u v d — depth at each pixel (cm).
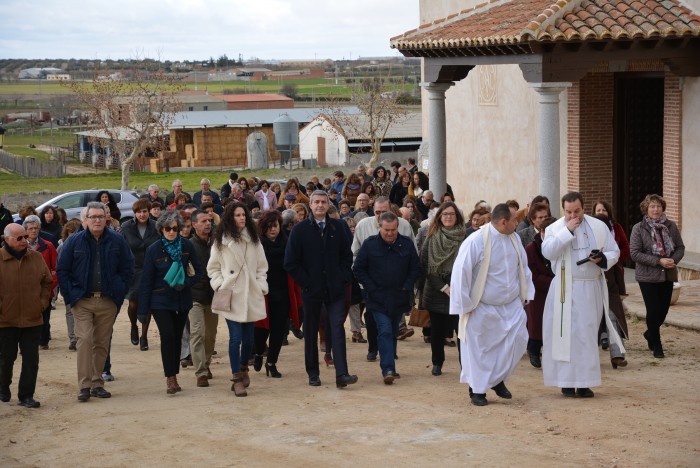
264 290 1067
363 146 6475
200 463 795
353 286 1284
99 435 903
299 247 1071
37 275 1029
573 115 2194
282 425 916
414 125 6512
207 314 1145
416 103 9838
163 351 1069
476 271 973
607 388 1049
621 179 2222
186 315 1084
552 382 1009
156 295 1059
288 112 8231
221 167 7581
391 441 843
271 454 814
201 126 7669
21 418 983
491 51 1780
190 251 1069
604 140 2200
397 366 1209
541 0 1930
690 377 1097
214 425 927
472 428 883
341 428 897
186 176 6319
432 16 2802
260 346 1177
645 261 1177
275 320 1144
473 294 973
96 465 805
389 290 1084
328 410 975
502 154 2498
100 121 5125
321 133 6775
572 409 949
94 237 1054
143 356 1355
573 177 2212
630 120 2208
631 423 888
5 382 1054
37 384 1168
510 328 976
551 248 992
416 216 1645
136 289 1384
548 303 1007
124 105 5206
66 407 1030
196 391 1097
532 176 2388
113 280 1059
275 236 1124
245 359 1082
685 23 1706
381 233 1083
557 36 1612
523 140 2412
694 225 1920
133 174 6694
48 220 1759
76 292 1044
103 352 1077
